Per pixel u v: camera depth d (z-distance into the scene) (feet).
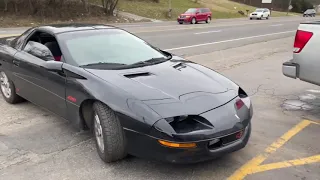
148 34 57.41
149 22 104.53
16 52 16.33
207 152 10.39
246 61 31.58
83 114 12.60
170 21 113.39
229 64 29.94
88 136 13.98
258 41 50.21
